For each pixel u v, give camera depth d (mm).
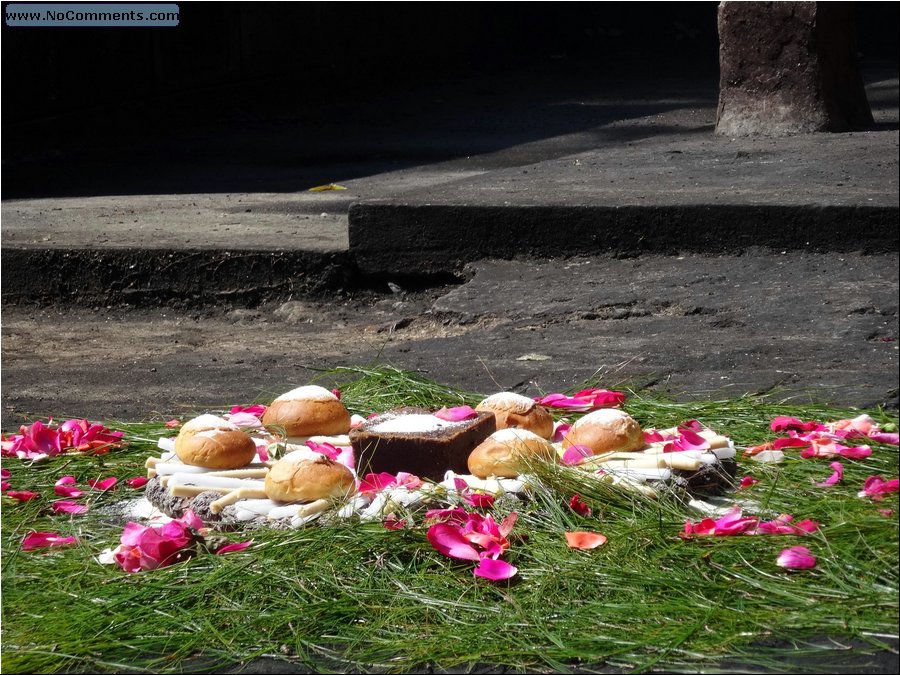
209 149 8883
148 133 9781
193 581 2469
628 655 2330
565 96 11227
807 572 2465
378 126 9883
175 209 5680
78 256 4363
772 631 2361
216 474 2670
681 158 5160
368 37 13062
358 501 2592
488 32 15164
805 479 2721
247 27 11328
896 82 9242
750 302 3623
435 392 3129
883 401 3020
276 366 3514
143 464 2861
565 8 16047
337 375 3375
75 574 2504
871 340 3363
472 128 9430
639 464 2666
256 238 4535
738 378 3176
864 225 3859
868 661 2316
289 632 2393
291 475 2605
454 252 4133
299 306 4148
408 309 4027
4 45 8734
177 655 2365
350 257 4215
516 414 2775
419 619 2408
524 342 3523
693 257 3959
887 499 2623
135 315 4293
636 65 13875
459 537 2494
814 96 5859
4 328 4094
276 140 9281
